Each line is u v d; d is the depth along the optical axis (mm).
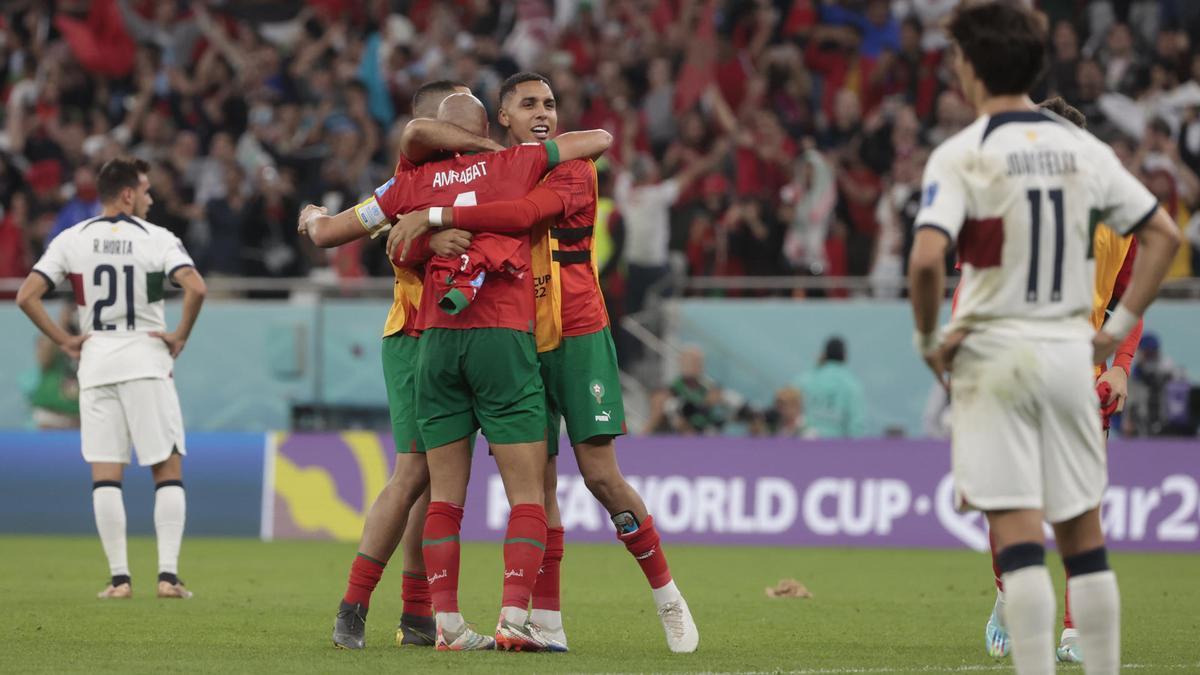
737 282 53000
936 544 46750
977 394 15453
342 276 56594
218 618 25953
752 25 65375
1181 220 53812
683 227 56188
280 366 53312
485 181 20422
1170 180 52562
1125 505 45719
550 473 22000
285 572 37000
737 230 54719
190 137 63375
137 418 30594
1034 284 15453
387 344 21875
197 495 51188
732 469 48406
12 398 54094
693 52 62938
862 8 65438
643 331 53250
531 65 68750
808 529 47625
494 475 48844
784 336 52031
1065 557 15922
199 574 36375
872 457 47531
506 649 20891
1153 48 61938
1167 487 45500
